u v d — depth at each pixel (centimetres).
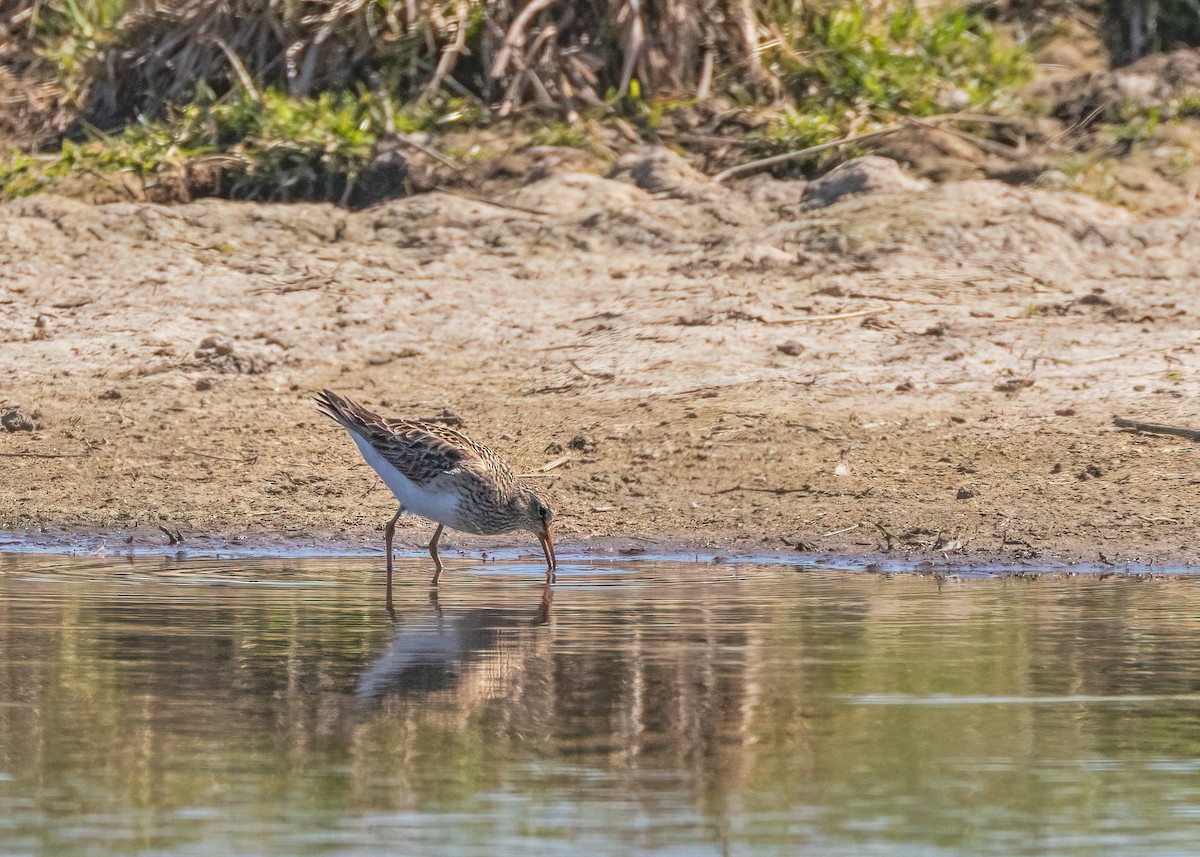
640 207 1919
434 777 654
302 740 704
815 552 1208
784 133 2045
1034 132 2053
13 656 861
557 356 1628
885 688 791
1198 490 1282
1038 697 772
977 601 1020
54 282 1812
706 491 1338
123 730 720
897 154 2006
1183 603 1013
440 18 2186
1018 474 1331
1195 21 2248
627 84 2128
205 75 2225
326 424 1530
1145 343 1588
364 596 1052
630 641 896
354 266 1833
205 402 1570
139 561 1199
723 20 2189
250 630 929
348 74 2186
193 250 1877
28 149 2214
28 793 635
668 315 1684
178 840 585
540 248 1866
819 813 611
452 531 1306
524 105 2136
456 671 824
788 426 1435
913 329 1623
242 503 1362
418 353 1655
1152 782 649
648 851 573
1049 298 1697
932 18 2294
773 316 1669
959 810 616
